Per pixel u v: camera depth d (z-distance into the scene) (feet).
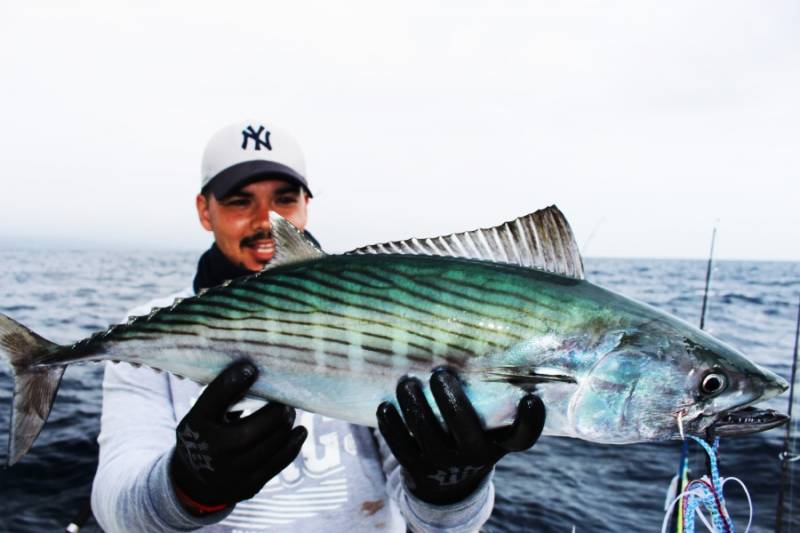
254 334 1.76
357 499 2.09
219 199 2.38
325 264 1.76
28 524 4.20
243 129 2.43
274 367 1.75
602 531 4.25
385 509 2.15
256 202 2.41
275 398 1.75
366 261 1.75
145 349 1.86
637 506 4.66
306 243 1.79
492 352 1.65
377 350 1.69
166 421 2.09
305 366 1.73
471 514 1.83
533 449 5.88
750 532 3.95
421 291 1.70
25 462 5.11
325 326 1.72
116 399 2.10
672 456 5.68
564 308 1.68
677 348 1.67
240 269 2.46
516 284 1.70
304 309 1.74
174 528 1.70
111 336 1.88
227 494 1.65
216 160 2.45
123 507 1.76
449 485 1.70
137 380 2.12
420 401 1.61
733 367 1.67
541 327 1.66
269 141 2.45
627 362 1.65
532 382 1.64
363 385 1.71
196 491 1.65
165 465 1.70
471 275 1.70
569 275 1.79
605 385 1.65
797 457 3.03
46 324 14.57
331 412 1.74
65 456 5.26
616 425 1.65
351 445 2.16
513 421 1.64
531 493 4.86
